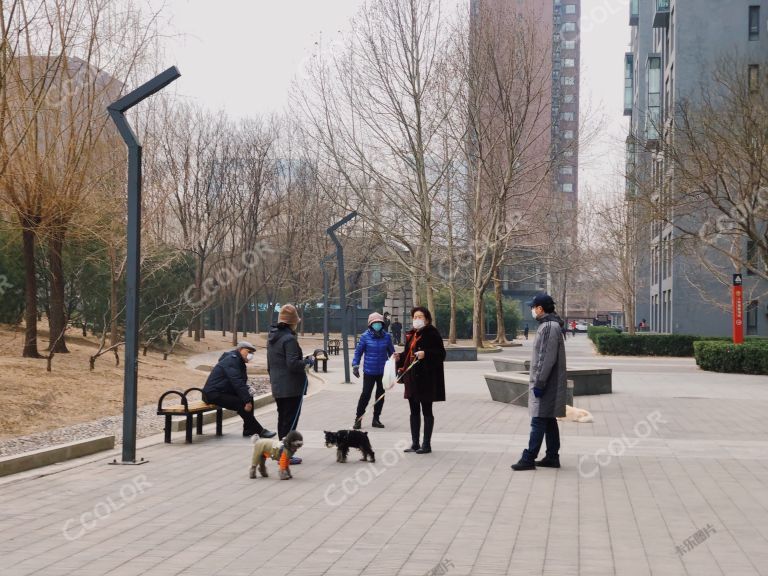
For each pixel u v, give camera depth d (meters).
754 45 47.47
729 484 8.53
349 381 23.58
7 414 12.98
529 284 106.94
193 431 13.09
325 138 38.19
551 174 44.75
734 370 28.02
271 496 7.95
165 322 35.38
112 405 15.37
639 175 37.28
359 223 40.59
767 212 28.69
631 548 5.98
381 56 37.12
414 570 5.43
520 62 37.72
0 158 17.19
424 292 52.50
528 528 6.62
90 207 20.75
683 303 48.22
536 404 9.40
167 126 43.12
